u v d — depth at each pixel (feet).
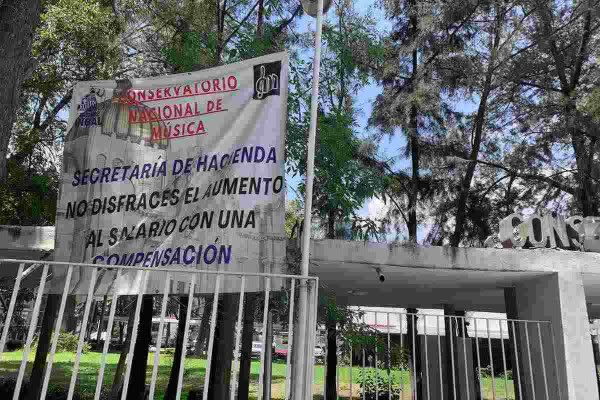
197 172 14.85
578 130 49.32
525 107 54.75
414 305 42.16
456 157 55.72
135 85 15.89
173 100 15.61
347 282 30.27
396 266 23.90
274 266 13.82
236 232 14.11
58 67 39.40
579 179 51.52
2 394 27.68
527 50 53.36
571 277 24.21
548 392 24.59
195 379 47.98
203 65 25.64
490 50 54.54
